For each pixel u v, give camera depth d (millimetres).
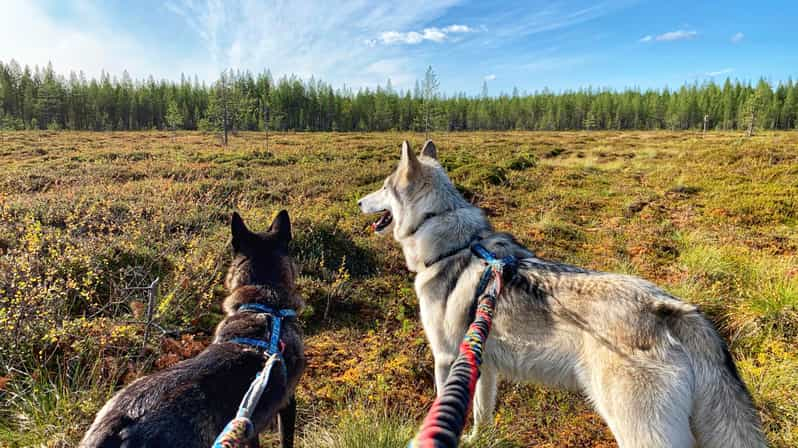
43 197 8195
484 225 3010
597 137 45281
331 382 3766
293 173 14602
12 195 8836
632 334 2143
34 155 21922
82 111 73750
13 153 22594
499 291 2391
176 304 4570
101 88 77062
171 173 14016
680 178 14766
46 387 2973
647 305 2191
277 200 10562
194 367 1939
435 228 2957
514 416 3471
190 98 81500
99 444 1567
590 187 13875
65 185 11211
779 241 8258
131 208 7441
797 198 11109
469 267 2750
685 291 5395
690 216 10375
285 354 2400
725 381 2092
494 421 3279
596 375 2207
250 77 82562
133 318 4086
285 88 80812
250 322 2387
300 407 3391
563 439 3240
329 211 8992
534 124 88625
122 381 3391
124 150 23828
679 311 2160
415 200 3104
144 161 17734
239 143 34656
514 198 11883
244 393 1995
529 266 2568
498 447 2963
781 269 5848
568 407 3588
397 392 3684
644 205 11477
